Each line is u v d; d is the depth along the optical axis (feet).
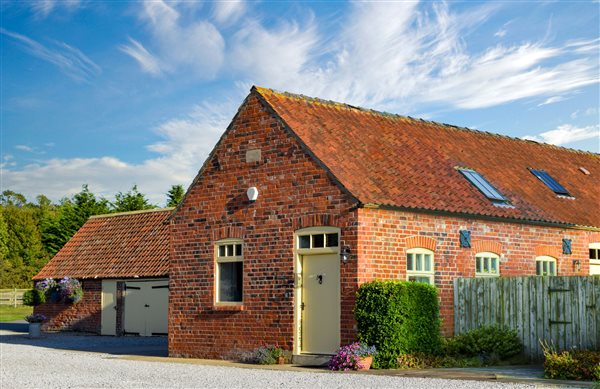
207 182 70.33
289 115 66.64
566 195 84.23
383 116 78.74
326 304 61.21
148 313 102.42
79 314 110.11
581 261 79.10
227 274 68.23
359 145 68.69
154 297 102.06
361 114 76.02
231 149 68.69
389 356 56.70
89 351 77.82
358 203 58.85
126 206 183.93
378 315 56.85
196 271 70.18
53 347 83.66
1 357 70.44
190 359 68.08
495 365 58.75
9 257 222.28
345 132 69.77
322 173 61.62
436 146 78.28
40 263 217.97
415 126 81.05
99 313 107.55
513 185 78.89
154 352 76.23
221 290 68.54
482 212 68.13
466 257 67.26
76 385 48.29
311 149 62.80
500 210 70.64
